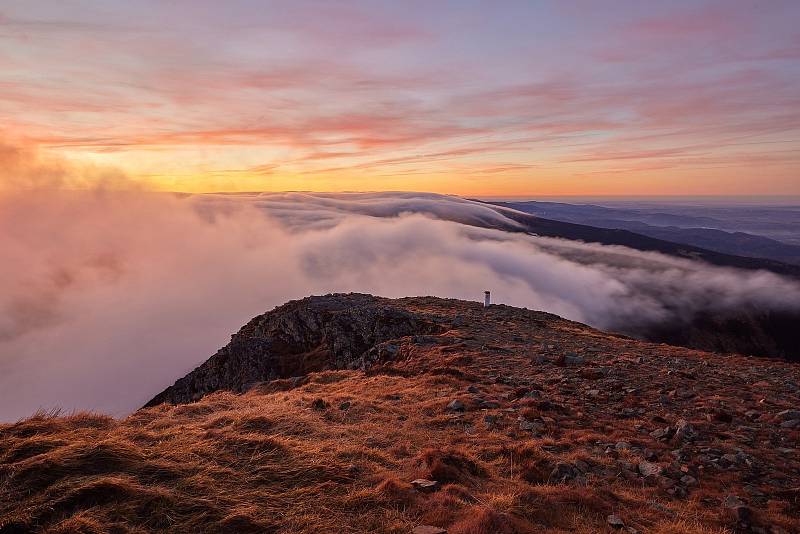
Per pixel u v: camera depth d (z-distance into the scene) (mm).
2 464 7613
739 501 9227
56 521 6367
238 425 11070
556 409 14977
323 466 8695
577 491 8867
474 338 28531
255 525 6660
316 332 43438
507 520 7285
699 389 17609
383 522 7000
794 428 13539
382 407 14695
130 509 6695
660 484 10055
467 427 13219
